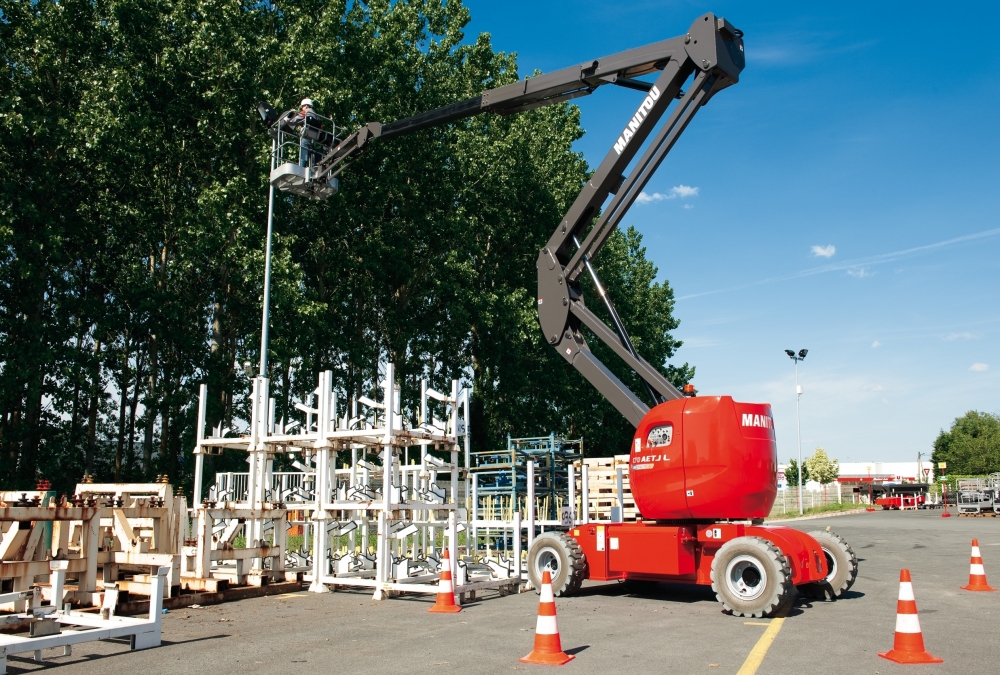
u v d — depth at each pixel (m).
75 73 26.59
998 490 48.47
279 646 8.02
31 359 23.86
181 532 11.77
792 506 61.03
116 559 10.66
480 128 37.31
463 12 35.88
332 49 27.98
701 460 10.88
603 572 11.80
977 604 11.09
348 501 12.91
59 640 7.10
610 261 44.03
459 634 8.66
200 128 26.28
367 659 7.35
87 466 29.53
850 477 111.06
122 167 26.33
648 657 7.35
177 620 9.73
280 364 26.70
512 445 17.42
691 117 11.94
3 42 25.66
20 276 24.42
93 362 26.02
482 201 36.00
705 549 11.25
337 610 10.62
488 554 15.15
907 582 7.33
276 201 27.14
